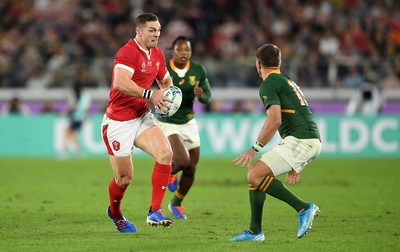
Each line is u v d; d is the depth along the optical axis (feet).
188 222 110.93
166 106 91.76
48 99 280.10
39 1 330.34
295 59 288.92
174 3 323.16
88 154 254.47
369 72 279.90
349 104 276.21
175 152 115.14
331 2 327.88
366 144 253.44
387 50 312.91
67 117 252.83
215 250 83.61
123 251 83.10
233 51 304.50
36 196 147.84
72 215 118.52
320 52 305.94
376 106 271.90
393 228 104.99
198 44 302.45
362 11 327.06
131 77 92.43
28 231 99.71
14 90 280.92
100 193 153.89
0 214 119.14
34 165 222.28
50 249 84.53
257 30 314.35
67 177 188.75
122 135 94.02
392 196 151.02
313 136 88.94
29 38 312.71
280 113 86.69
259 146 86.33
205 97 122.11
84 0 327.47
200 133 250.57
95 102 277.44
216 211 126.00
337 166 222.48
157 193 92.17
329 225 108.06
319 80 278.87
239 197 148.56
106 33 311.68
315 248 85.97
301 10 323.78
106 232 99.04
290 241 91.20
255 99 275.80
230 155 250.16
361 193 156.56
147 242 89.71
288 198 87.86
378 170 210.38
